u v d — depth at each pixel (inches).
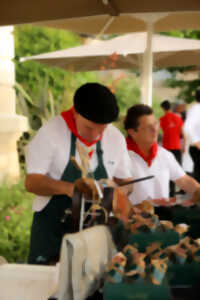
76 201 58.2
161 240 52.6
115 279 38.9
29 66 379.9
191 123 236.2
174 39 211.2
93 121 67.9
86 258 45.7
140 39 212.8
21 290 53.7
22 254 148.6
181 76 478.6
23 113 283.3
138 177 100.1
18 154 257.1
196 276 42.1
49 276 53.8
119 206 58.7
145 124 97.7
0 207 170.6
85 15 105.8
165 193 102.0
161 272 39.6
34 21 105.7
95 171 77.6
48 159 76.2
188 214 67.7
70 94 351.9
